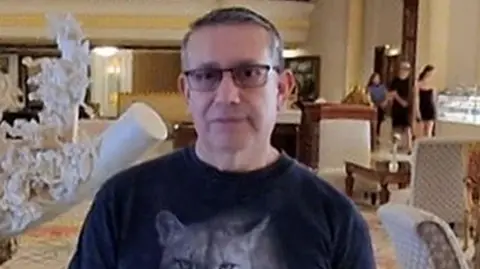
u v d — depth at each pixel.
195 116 1.42
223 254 1.38
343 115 7.62
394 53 11.81
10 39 13.00
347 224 1.44
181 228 1.40
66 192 2.91
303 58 13.90
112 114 16.03
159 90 16.33
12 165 2.90
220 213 1.41
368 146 7.65
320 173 7.40
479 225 4.66
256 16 1.42
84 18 12.84
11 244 3.17
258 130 1.41
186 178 1.43
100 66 16.03
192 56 1.41
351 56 13.01
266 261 1.38
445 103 10.41
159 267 1.39
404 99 10.89
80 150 2.87
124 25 12.97
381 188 6.85
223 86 1.39
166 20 13.05
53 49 13.81
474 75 9.90
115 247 1.42
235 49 1.38
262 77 1.40
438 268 2.39
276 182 1.43
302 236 1.41
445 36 10.96
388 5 12.13
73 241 5.31
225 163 1.42
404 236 2.50
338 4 13.16
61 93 2.95
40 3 12.73
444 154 5.66
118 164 2.85
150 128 2.81
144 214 1.42
